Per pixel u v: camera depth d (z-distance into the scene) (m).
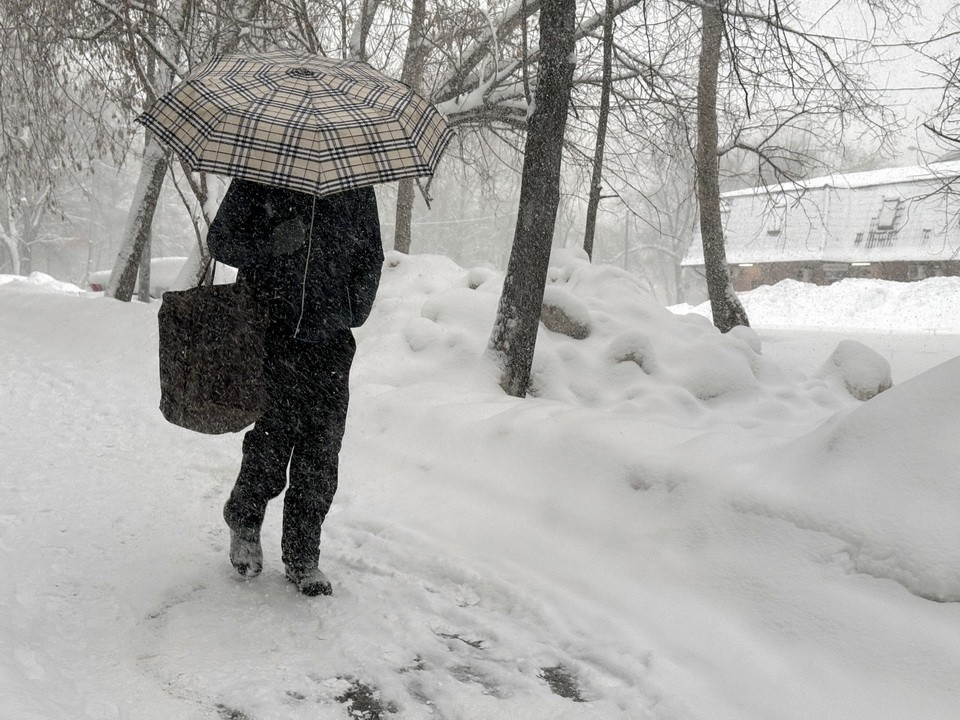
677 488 4.43
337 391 3.66
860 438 3.84
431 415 6.46
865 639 3.15
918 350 17.33
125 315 11.17
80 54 13.44
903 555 3.30
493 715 2.87
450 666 3.25
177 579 3.71
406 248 18.77
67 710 2.53
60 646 3.01
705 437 4.86
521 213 8.05
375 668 3.11
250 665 3.04
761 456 4.38
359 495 5.34
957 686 2.84
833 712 2.88
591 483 4.88
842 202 47.91
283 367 3.57
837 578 3.45
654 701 3.05
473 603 3.90
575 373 9.23
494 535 4.66
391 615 3.62
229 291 3.45
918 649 3.01
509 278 8.15
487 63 14.30
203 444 6.26
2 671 2.57
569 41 7.62
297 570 3.74
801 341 19.72
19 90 14.04
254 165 3.11
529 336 8.11
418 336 9.13
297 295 3.46
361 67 3.78
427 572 4.21
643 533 4.32
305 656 3.17
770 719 2.91
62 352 10.18
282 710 2.77
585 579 4.09
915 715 2.78
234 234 3.39
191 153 3.15
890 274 45.75
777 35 12.28
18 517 4.27
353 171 3.18
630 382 9.13
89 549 3.96
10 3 12.92
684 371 9.45
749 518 3.96
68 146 15.28
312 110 3.29
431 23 12.94
